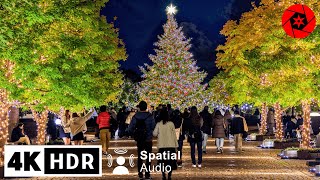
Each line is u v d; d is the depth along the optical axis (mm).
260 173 19094
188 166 21781
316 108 42688
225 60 34250
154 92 68188
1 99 19688
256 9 32125
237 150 29172
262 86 25812
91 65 24156
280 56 23594
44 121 28109
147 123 17469
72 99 21156
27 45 17172
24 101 20562
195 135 21125
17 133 22328
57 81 19781
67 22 20547
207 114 28172
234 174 18828
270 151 29797
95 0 29500
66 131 25609
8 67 19156
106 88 36375
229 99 37469
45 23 18516
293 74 24000
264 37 24328
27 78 18516
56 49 19391
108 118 26594
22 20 16719
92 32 24172
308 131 26719
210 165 22094
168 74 68188
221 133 28562
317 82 23422
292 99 24812
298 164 22406
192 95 67562
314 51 22719
